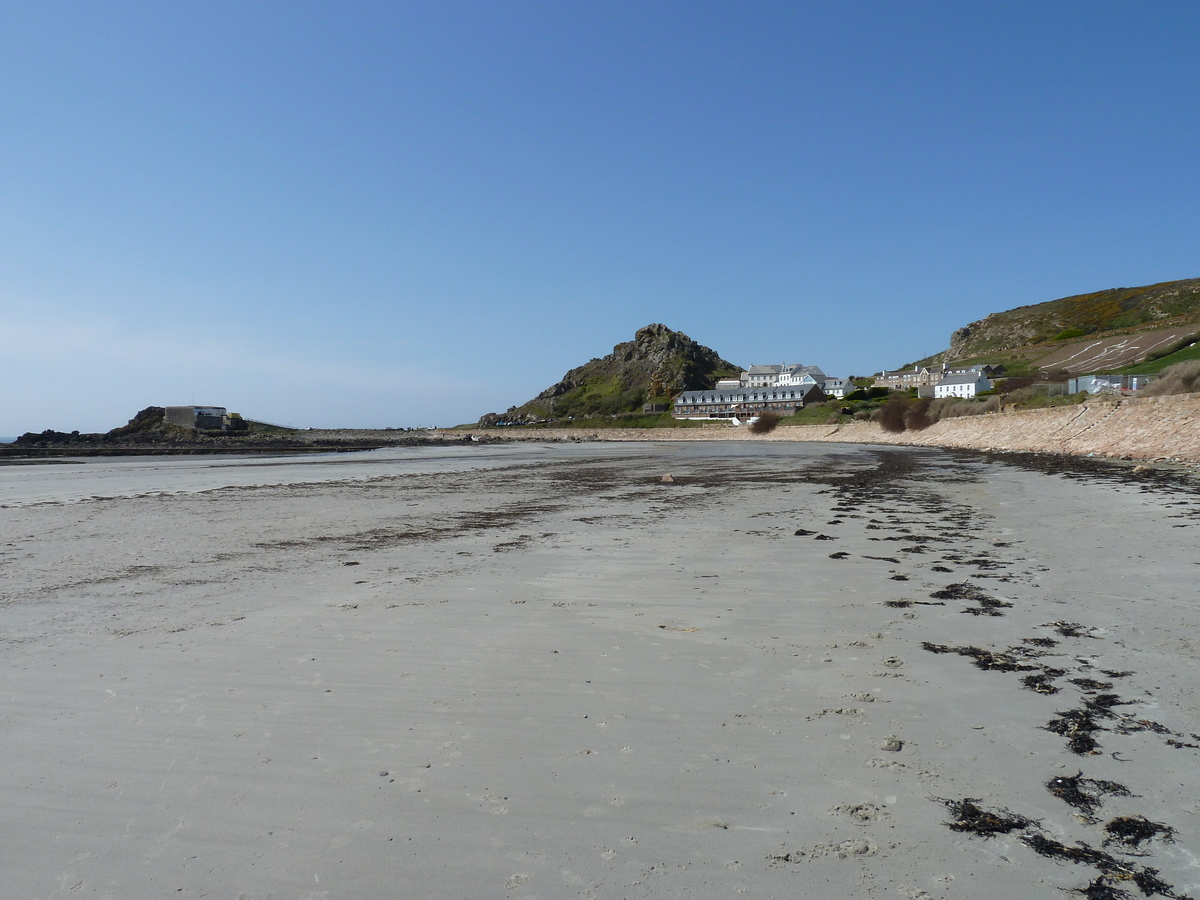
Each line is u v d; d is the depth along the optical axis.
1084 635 5.93
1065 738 4.11
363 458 52.78
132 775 3.91
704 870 3.01
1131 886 2.84
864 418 82.50
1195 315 93.12
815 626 6.42
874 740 4.16
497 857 3.13
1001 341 142.75
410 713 4.66
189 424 111.44
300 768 3.95
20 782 3.85
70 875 3.07
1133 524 11.26
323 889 2.96
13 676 5.43
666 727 4.39
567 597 7.66
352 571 9.25
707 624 6.55
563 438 139.88
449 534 12.52
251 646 6.10
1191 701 4.55
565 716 4.58
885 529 11.97
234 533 12.88
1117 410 33.09
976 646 5.75
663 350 183.25
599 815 3.45
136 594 8.09
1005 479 20.72
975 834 3.22
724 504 16.62
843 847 3.15
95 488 23.98
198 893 2.95
